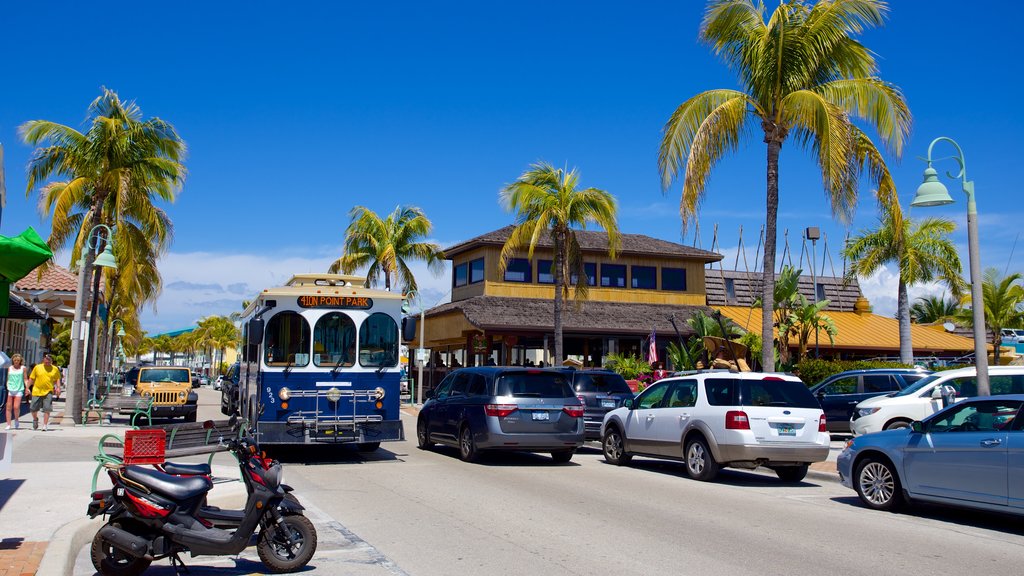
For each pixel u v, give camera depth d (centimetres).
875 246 3412
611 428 1638
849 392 2141
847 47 1920
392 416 1548
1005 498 937
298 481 1321
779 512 1082
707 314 3875
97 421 2459
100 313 3488
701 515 1042
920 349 3934
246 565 780
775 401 1341
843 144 1808
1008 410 973
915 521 1030
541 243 3838
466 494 1190
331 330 1534
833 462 1641
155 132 2562
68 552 736
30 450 1570
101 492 711
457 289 4175
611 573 734
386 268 4109
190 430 1101
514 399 1545
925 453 1039
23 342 3481
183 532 697
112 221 2716
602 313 3750
